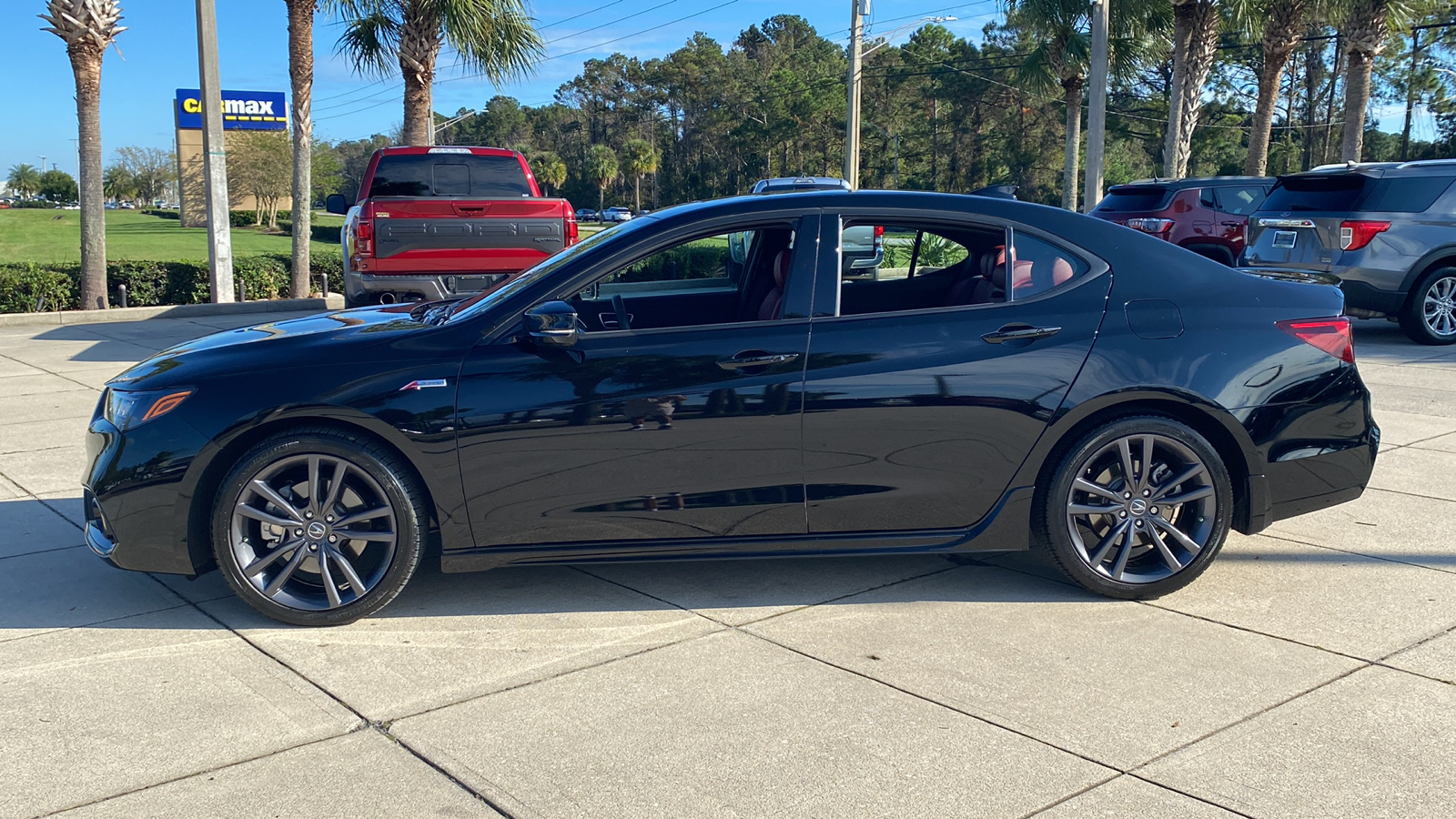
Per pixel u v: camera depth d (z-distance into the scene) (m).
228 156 81.62
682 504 4.05
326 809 2.78
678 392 3.97
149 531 3.92
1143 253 4.28
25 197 193.88
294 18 18.23
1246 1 21.80
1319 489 4.30
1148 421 4.12
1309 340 4.25
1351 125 22.64
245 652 3.82
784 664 3.67
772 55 135.00
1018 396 4.06
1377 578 4.47
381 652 3.82
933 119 100.75
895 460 4.08
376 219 9.05
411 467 4.00
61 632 4.01
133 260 17.44
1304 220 11.43
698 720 3.27
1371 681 3.50
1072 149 29.98
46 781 2.93
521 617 4.14
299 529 3.96
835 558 4.37
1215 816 2.72
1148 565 4.30
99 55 15.59
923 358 4.05
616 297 4.67
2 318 14.76
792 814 2.74
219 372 3.94
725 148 126.62
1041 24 27.39
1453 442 6.88
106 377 10.03
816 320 4.08
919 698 3.40
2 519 5.46
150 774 2.96
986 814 2.74
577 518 4.03
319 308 17.75
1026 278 4.20
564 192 142.88
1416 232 10.82
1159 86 66.62
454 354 3.97
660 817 2.74
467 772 2.97
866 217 4.19
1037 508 4.20
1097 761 3.00
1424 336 11.12
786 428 4.02
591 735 3.18
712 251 4.63
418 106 18.23
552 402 3.94
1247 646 3.79
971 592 4.37
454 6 17.11
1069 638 3.88
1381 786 2.86
